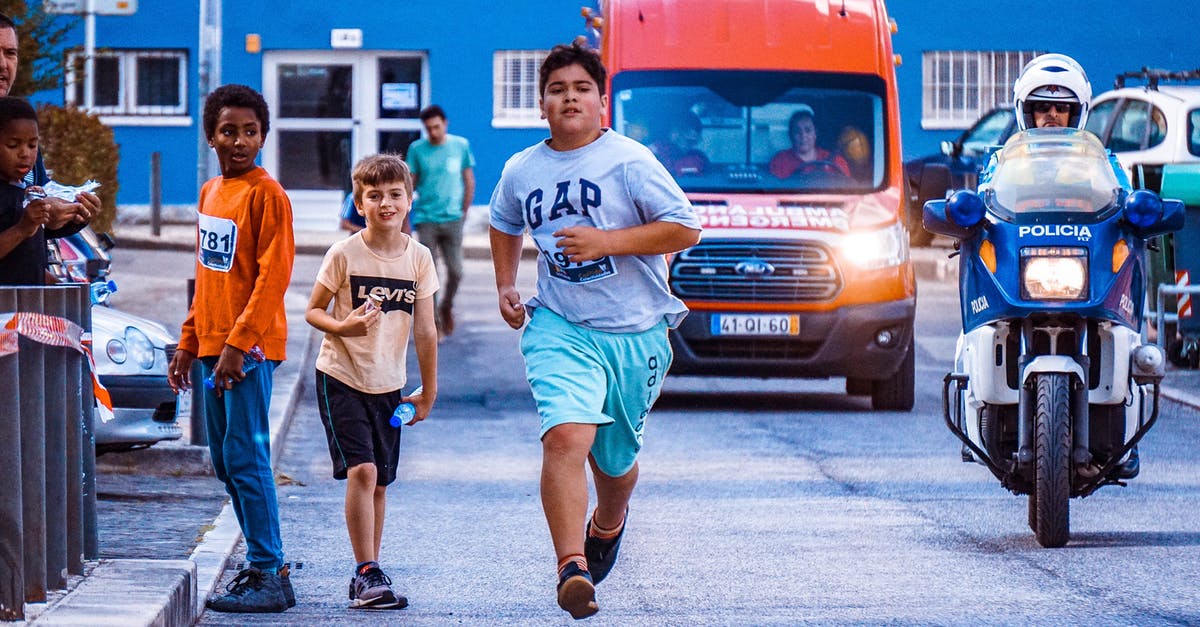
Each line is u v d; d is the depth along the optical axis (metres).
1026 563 16.12
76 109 39.75
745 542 17.31
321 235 60.56
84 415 13.24
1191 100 43.22
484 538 17.64
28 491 11.86
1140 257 16.92
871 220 28.59
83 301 12.62
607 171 12.48
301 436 25.73
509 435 25.81
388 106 63.97
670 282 28.25
